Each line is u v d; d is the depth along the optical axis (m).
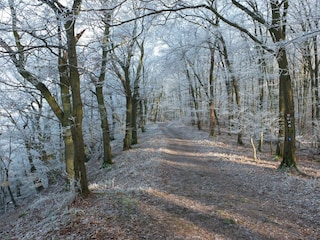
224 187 8.74
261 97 16.30
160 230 5.36
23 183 20.36
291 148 9.80
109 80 20.42
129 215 5.89
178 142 20.84
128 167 12.80
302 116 20.08
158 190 8.22
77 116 6.80
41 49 9.13
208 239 5.06
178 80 33.69
